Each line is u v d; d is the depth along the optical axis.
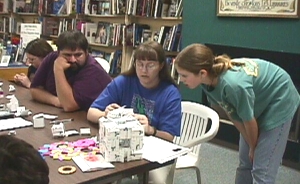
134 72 2.09
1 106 2.21
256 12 3.29
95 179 1.30
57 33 5.67
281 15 3.12
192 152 2.34
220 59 1.77
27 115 2.08
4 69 3.55
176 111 1.91
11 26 6.40
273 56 3.32
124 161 1.44
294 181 2.99
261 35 3.30
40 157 0.68
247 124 1.79
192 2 3.80
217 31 3.63
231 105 1.77
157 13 4.20
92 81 2.31
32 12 6.02
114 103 2.05
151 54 1.90
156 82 2.01
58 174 1.32
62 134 1.71
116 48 4.97
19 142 0.69
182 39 3.96
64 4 5.44
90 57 2.43
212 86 1.78
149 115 1.98
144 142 1.64
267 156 1.90
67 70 2.36
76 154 1.49
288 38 3.12
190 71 1.70
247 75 1.76
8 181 0.62
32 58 3.03
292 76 3.23
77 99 2.25
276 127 1.88
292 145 3.24
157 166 1.48
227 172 3.13
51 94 2.44
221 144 3.80
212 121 2.21
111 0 4.72
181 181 2.94
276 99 1.88
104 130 1.45
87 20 5.25
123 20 4.87
